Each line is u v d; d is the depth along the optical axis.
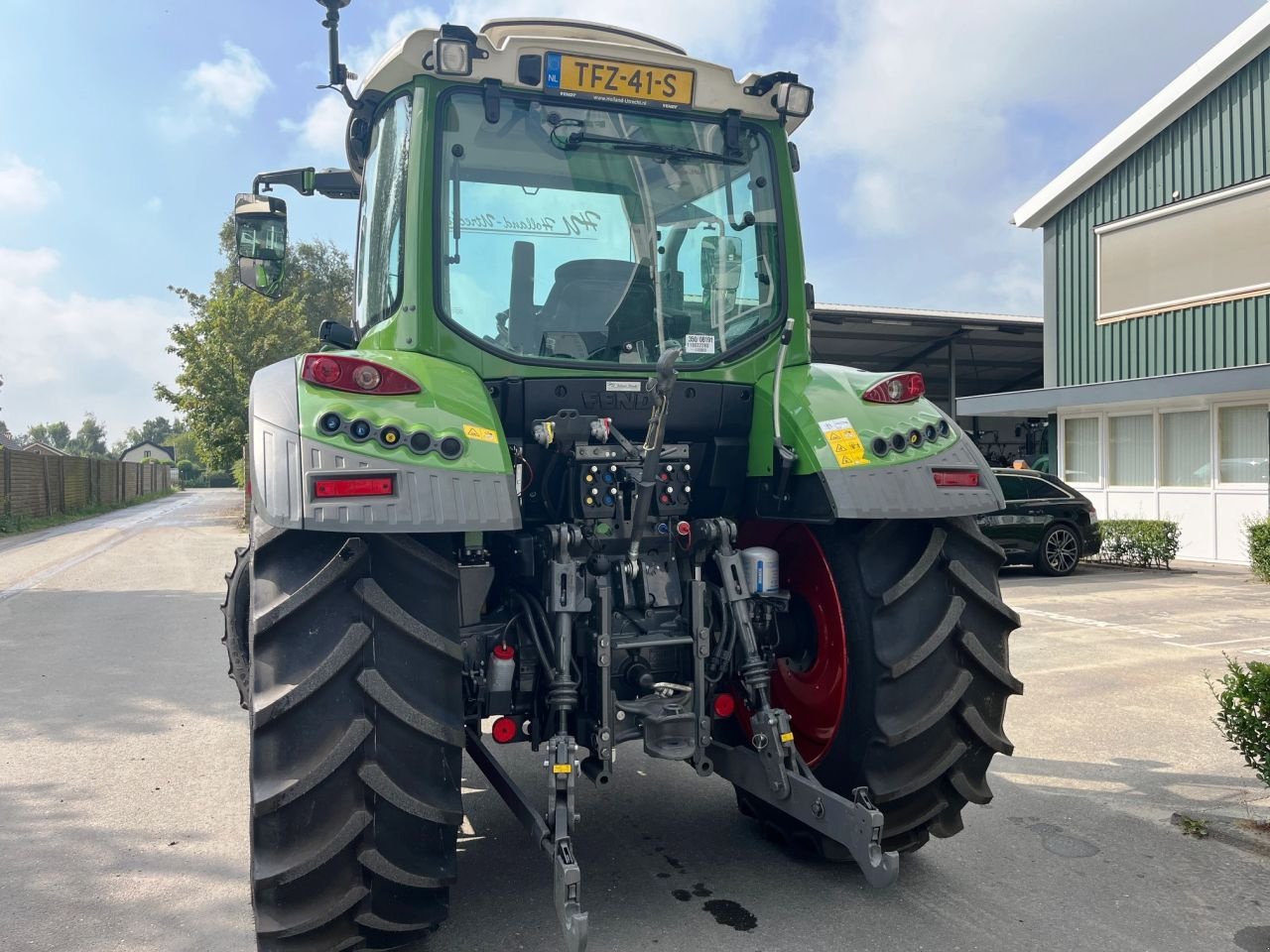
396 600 2.64
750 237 3.62
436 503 2.57
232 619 4.53
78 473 32.62
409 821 2.56
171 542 19.72
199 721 5.80
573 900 2.53
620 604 3.15
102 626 9.20
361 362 2.76
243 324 26.59
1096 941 3.04
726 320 3.53
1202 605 10.24
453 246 3.15
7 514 24.14
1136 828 4.02
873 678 3.10
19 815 4.26
